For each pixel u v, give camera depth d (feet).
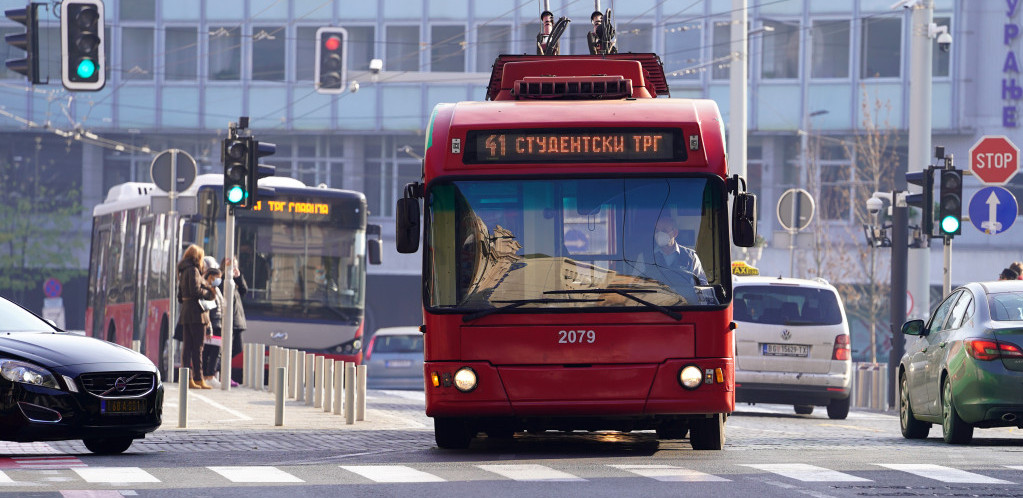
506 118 140.87
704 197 139.23
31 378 137.18
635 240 138.31
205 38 634.02
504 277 137.90
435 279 138.51
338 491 107.34
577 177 139.33
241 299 301.02
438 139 141.28
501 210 139.03
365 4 626.64
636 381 136.26
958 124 589.32
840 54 604.49
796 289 239.50
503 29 619.67
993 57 588.50
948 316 175.01
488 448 153.38
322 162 637.71
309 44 630.33
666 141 139.74
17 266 641.81
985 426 160.66
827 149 607.37
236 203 252.42
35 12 227.61
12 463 131.44
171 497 103.76
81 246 644.69
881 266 559.38
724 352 137.18
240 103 633.61
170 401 233.14
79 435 138.31
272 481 114.73
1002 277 221.46
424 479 115.75
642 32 606.96
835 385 236.84
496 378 136.67
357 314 308.40
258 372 272.92
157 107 635.66
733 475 118.73
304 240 306.76
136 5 635.66
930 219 259.19
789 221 344.90
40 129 640.58
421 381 396.78
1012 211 259.19
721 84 606.55
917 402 177.37
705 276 138.00
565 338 136.46
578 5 598.34
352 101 629.92
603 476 117.80
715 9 604.90
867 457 138.82
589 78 150.51
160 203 276.82
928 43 332.60
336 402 216.74
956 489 109.81
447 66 625.00
